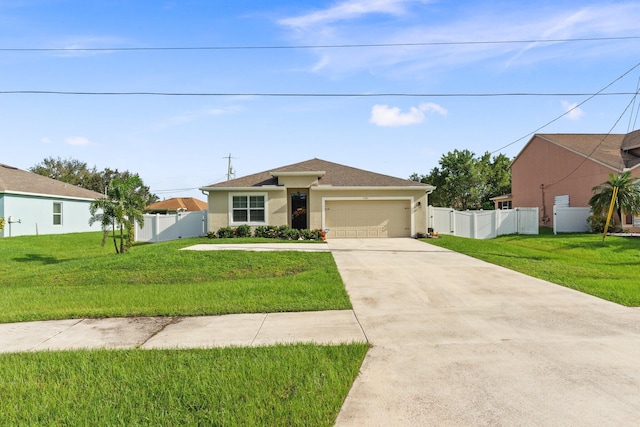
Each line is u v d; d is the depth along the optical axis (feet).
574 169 80.43
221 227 64.75
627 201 63.52
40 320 22.80
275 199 64.90
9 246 60.49
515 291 28.63
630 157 77.77
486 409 12.00
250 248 49.39
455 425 11.16
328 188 64.28
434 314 22.94
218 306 24.80
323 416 11.62
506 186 132.16
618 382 13.75
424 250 50.01
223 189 64.28
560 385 13.56
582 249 54.19
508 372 14.67
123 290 30.76
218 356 16.53
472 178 129.70
